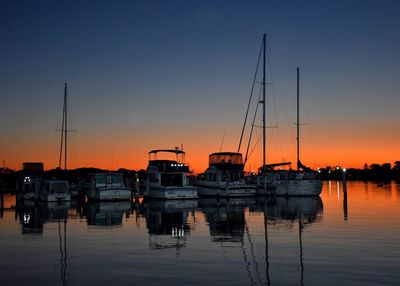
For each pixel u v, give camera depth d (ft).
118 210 159.22
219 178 225.35
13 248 78.18
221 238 88.28
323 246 77.30
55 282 54.95
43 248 77.97
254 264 63.77
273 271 59.47
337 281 54.19
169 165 213.25
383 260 65.36
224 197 222.28
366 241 82.02
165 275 57.62
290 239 85.61
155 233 96.53
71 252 74.02
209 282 54.19
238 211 150.00
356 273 57.82
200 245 80.07
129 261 66.39
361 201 191.72
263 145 238.07
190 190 209.87
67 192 205.36
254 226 106.83
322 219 119.34
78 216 136.46
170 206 176.55
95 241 85.61
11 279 56.54
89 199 217.56
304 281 54.44
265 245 79.30
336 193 276.21
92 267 62.54
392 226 103.35
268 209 156.56
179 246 79.25
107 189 206.39
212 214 140.26
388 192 282.15
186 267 62.13
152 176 218.79
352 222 111.65
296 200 207.82
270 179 248.73
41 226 110.42
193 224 112.88
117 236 92.27
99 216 136.15
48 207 175.42
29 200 212.64
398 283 52.85
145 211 153.69
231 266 62.64
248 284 53.42
